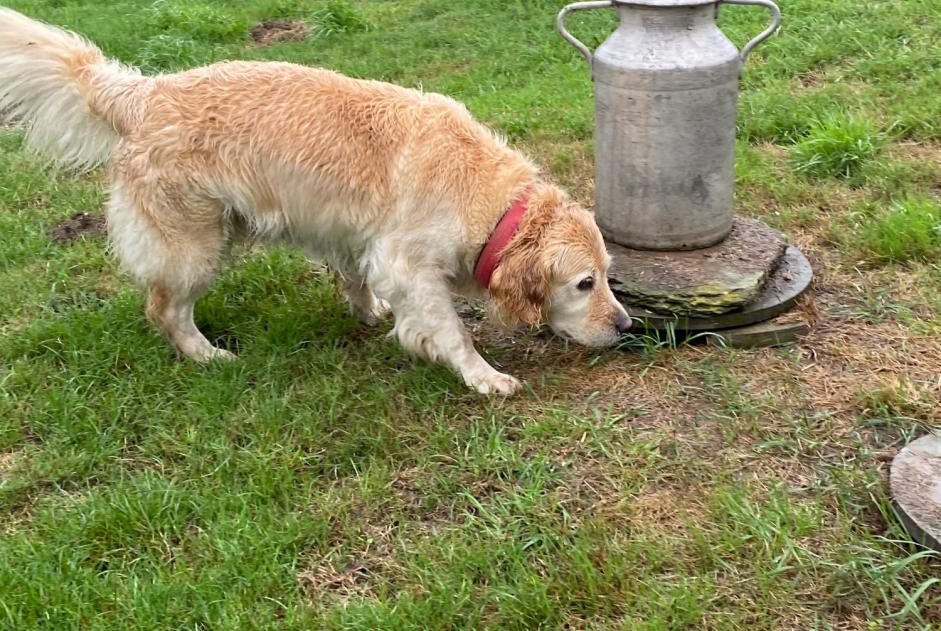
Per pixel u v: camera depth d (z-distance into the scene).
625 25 2.84
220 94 2.74
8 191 3.65
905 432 2.57
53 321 3.01
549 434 2.63
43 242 3.38
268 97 2.74
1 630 2.25
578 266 2.69
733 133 2.89
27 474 2.59
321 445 2.64
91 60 2.79
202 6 5.70
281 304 3.10
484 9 5.57
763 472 2.52
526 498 2.47
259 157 2.73
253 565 2.35
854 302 2.97
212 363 2.87
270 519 2.45
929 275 3.03
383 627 2.25
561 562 2.35
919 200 3.30
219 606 2.29
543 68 4.58
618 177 2.92
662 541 2.38
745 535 2.37
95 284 3.21
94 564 2.39
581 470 2.55
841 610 2.26
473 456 2.59
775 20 2.80
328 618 2.27
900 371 2.74
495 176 2.72
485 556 2.36
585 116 4.03
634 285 2.86
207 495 2.51
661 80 2.77
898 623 2.22
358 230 2.76
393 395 2.77
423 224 2.71
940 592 2.27
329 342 2.96
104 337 2.94
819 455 2.54
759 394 2.70
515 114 4.08
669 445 2.59
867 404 2.64
